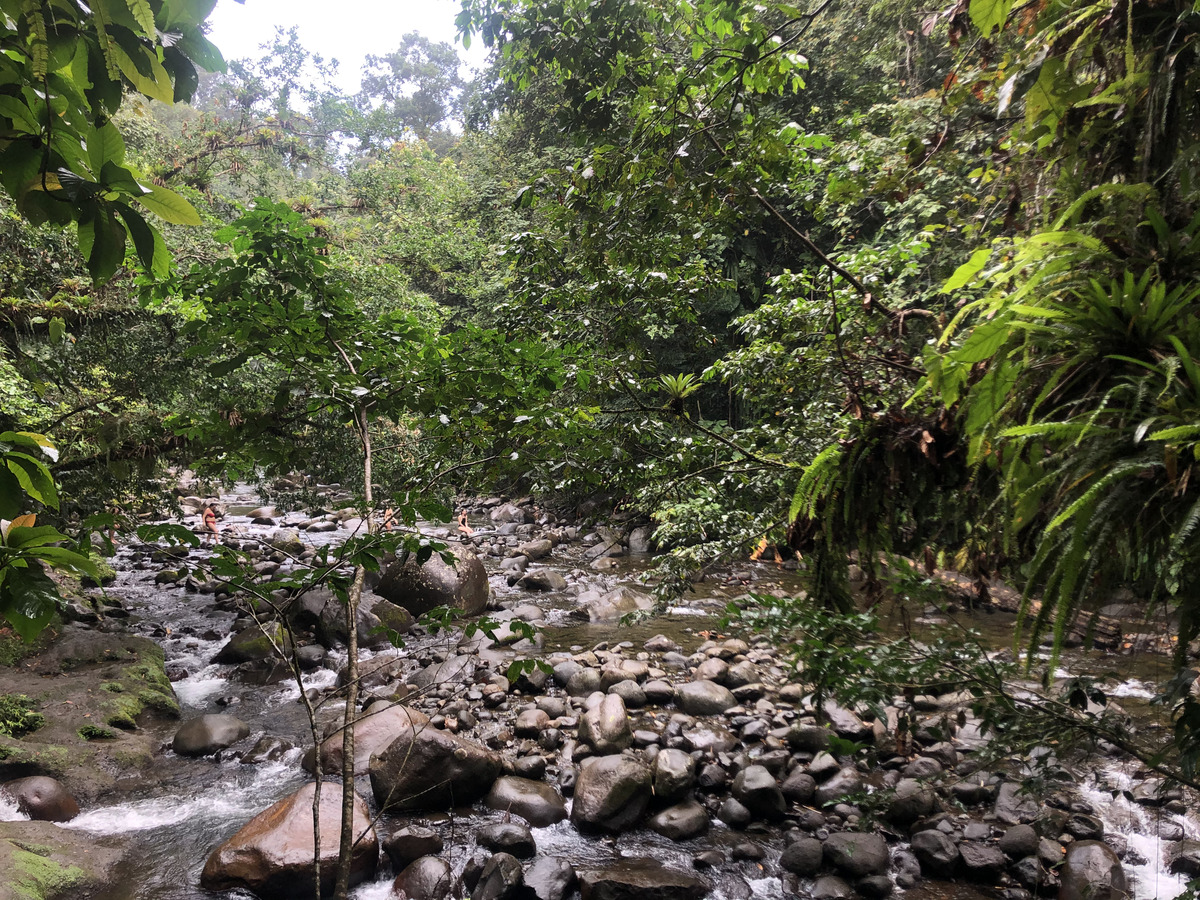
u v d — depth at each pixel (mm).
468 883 4043
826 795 4680
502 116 17797
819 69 10367
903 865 3998
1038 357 1331
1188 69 1351
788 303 4023
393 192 18625
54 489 1090
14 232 6316
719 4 2973
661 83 3305
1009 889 3775
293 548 10797
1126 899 3432
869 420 1873
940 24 2242
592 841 4484
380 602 8547
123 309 6934
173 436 6344
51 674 6438
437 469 3711
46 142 944
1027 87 1666
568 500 13672
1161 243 1229
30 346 6598
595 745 5387
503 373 3090
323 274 3256
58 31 932
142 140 11680
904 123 3961
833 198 3256
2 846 3912
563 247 4176
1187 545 1084
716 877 4094
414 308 9266
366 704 6406
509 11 3811
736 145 3014
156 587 9883
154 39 897
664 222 3549
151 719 6098
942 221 5016
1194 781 1608
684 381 3785
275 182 16641
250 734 5879
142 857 4305
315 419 5680
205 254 7457
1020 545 1472
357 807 4523
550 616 8781
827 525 1979
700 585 9570
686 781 4809
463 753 4852
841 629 2148
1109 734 1826
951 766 4797
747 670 6645
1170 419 1059
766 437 3918
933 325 2338
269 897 3924
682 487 4312
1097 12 1507
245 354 3068
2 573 1014
